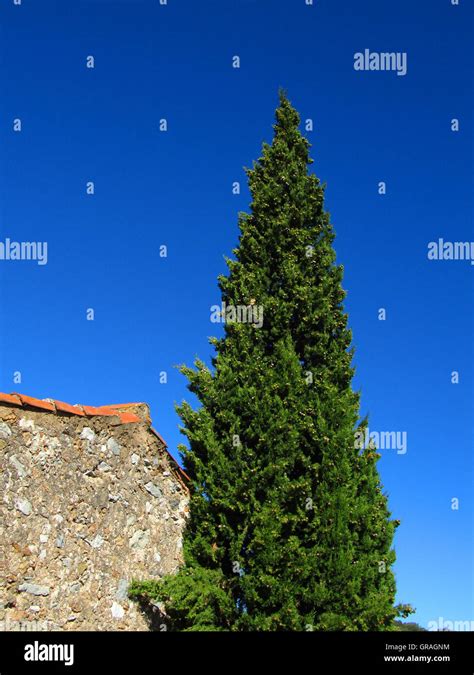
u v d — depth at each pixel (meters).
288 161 17.27
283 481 14.16
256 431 14.62
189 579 13.78
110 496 13.73
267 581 13.45
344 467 14.69
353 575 14.02
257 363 15.20
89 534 13.09
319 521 14.21
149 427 14.98
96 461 13.53
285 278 16.12
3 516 11.32
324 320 15.97
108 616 13.16
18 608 11.39
